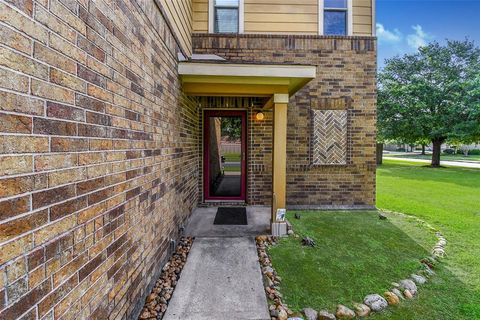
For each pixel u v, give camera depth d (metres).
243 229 4.65
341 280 2.98
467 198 7.33
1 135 1.02
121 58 2.03
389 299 2.62
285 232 4.38
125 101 2.11
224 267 3.26
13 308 1.06
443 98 15.95
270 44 6.01
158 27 2.98
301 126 6.20
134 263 2.29
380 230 4.66
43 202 1.23
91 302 1.61
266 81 4.22
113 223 1.90
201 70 4.00
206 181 6.41
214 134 7.73
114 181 1.92
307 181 6.25
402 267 3.27
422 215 5.64
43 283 1.22
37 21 1.19
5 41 1.03
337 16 6.24
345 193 6.27
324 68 6.11
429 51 16.89
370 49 6.14
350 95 6.17
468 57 16.22
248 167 6.25
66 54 1.39
